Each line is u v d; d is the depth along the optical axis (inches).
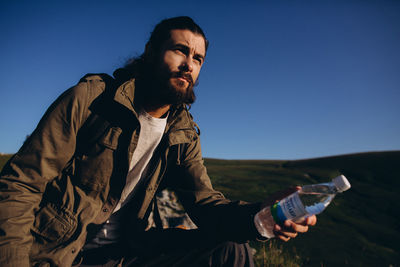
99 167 58.8
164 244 68.7
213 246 64.9
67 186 57.1
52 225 54.9
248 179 1644.9
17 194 47.5
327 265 357.1
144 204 68.6
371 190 1470.2
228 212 65.8
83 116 56.2
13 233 44.7
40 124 52.6
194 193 73.9
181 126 72.7
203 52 70.5
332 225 771.4
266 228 57.1
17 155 50.3
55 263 54.7
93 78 61.0
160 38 68.7
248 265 65.4
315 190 55.4
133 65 67.8
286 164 2728.8
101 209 61.4
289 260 152.5
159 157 70.1
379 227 812.0
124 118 60.6
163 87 66.2
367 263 435.5
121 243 68.7
